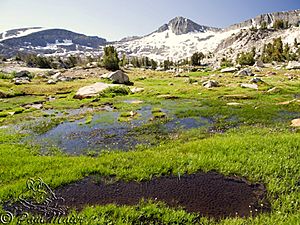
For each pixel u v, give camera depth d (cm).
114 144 1966
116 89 4706
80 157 1577
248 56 13300
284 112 2814
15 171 1316
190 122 2591
